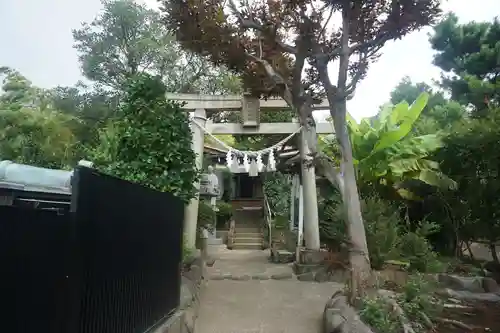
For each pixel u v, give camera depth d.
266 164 11.05
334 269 8.80
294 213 14.16
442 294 6.79
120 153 6.66
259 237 17.81
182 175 6.75
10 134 10.99
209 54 7.28
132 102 6.82
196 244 11.10
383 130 9.93
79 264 2.63
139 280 3.90
